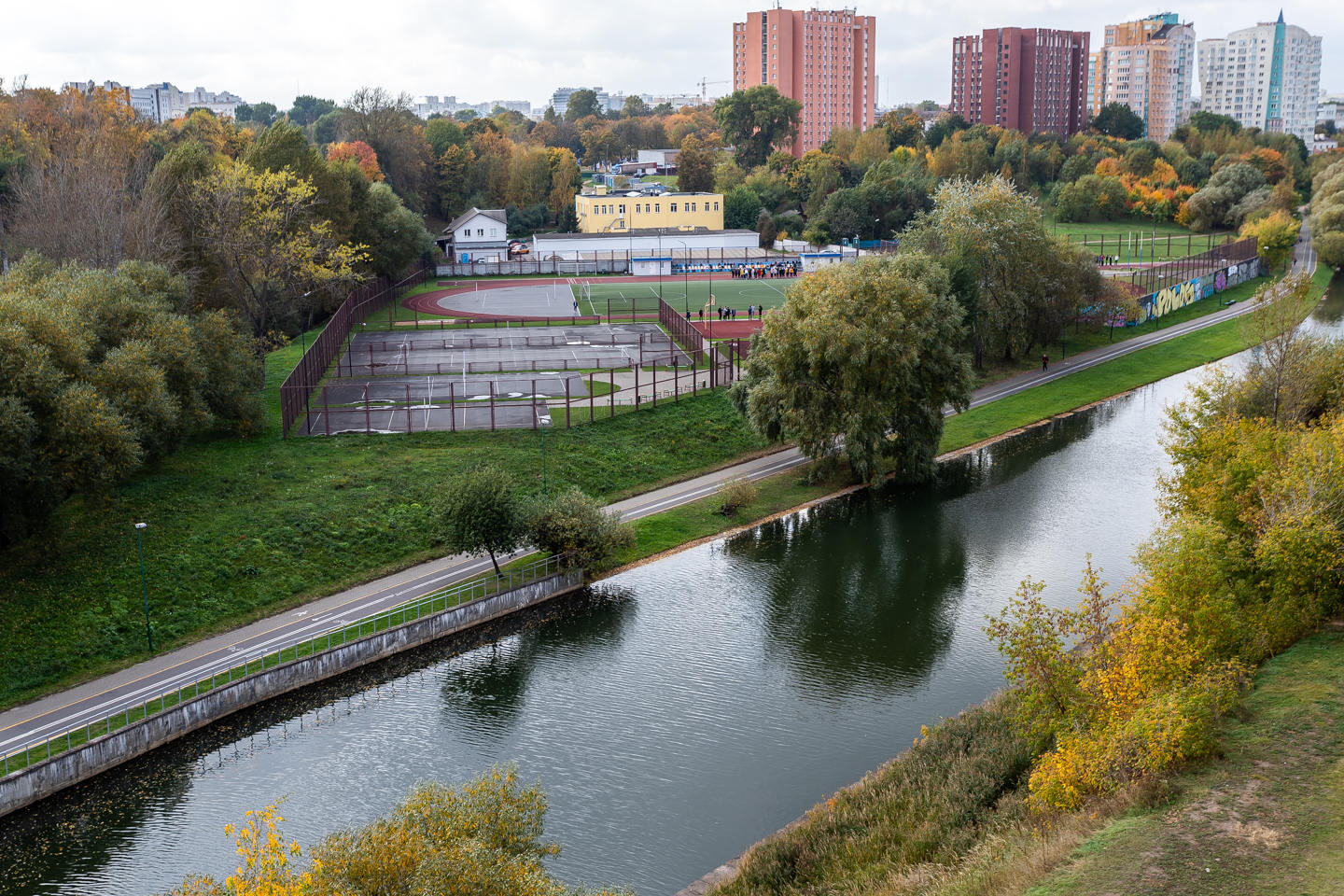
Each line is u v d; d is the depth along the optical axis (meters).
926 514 73.94
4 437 51.59
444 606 58.44
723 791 42.56
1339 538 43.22
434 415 87.06
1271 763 32.78
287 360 107.31
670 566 66.25
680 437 85.69
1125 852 29.17
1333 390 65.88
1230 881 27.17
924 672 52.00
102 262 96.25
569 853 38.75
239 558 60.97
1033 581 61.94
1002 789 38.88
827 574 64.31
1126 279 161.50
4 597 53.34
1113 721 33.47
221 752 46.25
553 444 80.56
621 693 50.84
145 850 39.62
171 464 72.00
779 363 77.38
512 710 49.41
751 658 54.06
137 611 55.16
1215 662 36.78
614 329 127.75
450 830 28.61
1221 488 48.16
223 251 104.06
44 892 37.47
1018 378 111.69
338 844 26.28
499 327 130.88
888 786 40.44
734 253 196.75
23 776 41.53
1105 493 77.31
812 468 79.50
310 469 73.56
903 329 75.12
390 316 134.00
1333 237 174.00
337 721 48.91
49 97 167.75
